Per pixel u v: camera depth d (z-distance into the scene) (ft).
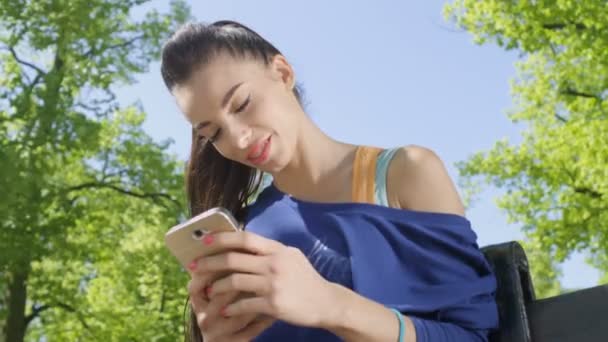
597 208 41.65
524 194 45.11
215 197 6.57
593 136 40.11
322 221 5.38
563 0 38.24
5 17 43.50
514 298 5.11
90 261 49.57
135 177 49.29
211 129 5.70
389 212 5.22
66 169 49.78
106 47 45.42
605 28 38.09
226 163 6.55
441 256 5.08
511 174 45.70
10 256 39.91
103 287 54.39
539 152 45.29
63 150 43.32
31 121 42.27
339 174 5.60
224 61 5.65
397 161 5.41
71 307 49.32
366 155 5.52
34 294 47.83
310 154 5.73
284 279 4.17
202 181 6.63
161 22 47.32
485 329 5.04
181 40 5.82
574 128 42.11
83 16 43.80
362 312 4.42
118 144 49.52
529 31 40.86
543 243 42.91
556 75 45.03
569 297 4.85
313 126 5.85
